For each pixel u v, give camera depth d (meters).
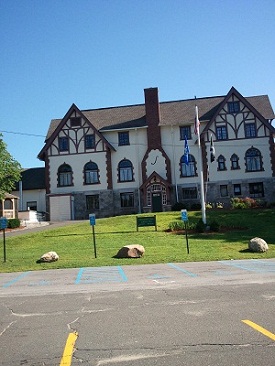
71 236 24.78
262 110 43.50
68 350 5.61
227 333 6.00
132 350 5.46
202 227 24.17
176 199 41.44
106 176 42.38
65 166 42.94
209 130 41.69
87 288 10.80
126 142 43.16
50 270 14.71
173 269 13.55
